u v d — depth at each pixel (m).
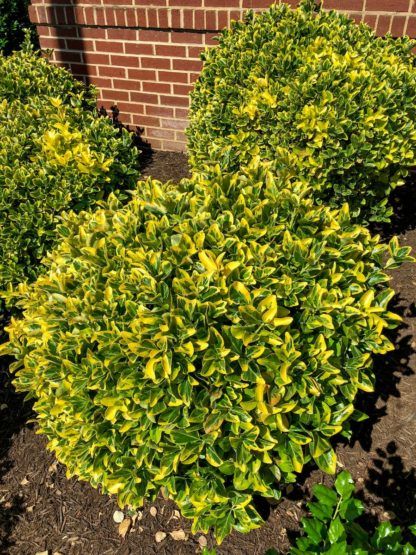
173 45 4.97
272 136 3.43
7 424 3.03
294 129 3.32
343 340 2.18
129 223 2.31
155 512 2.55
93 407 2.10
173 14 4.77
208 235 2.17
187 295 1.97
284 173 2.75
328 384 2.11
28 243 3.28
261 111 3.39
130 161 4.01
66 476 2.61
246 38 3.76
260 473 2.20
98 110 5.69
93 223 2.46
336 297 2.08
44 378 2.18
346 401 2.31
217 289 1.95
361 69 3.35
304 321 2.09
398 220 4.43
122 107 5.57
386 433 2.84
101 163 3.61
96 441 2.11
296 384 2.00
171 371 1.87
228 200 2.39
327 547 1.41
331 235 2.27
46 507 2.61
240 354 1.96
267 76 3.45
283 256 2.18
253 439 1.96
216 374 1.97
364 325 2.15
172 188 2.68
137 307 2.00
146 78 5.27
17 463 2.82
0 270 3.24
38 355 2.25
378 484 2.61
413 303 3.62
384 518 2.48
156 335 1.86
